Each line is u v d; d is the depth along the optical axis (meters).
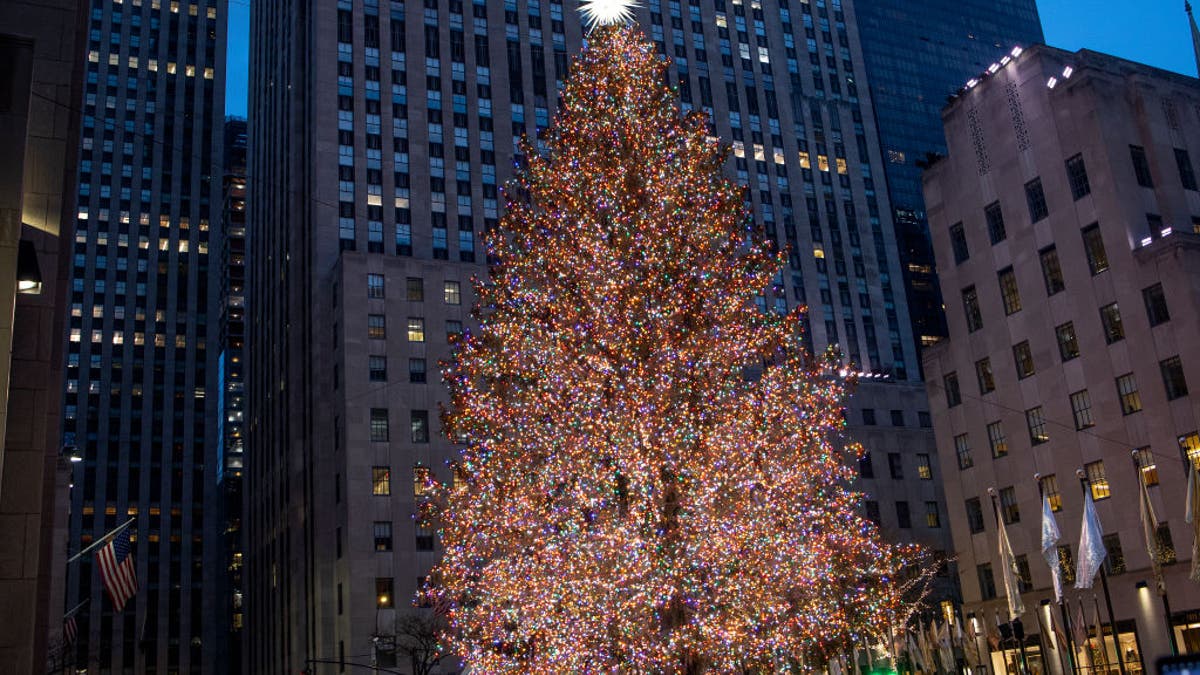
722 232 29.25
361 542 80.06
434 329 89.56
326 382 89.25
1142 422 48.34
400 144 98.81
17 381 21.86
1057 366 52.88
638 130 29.27
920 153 162.12
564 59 110.44
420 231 96.25
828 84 127.62
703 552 25.94
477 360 32.09
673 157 29.41
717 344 27.64
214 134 161.75
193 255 155.25
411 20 104.06
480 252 98.00
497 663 34.53
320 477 86.31
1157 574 29.83
